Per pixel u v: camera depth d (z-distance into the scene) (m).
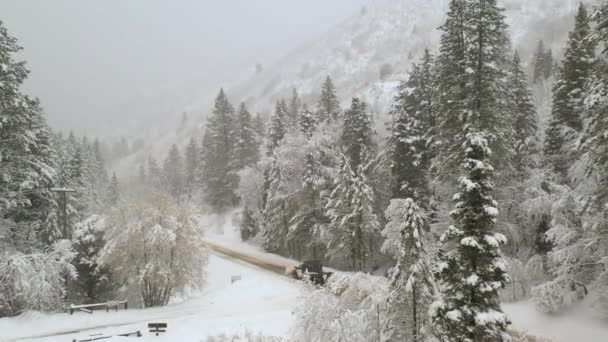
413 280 11.29
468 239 11.50
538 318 19.72
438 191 25.17
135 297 29.19
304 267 31.41
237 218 55.47
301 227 38.03
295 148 40.88
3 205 22.88
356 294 13.55
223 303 25.41
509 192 24.91
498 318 11.15
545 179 24.73
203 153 69.38
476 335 11.40
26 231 24.80
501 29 24.55
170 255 28.20
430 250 12.66
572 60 25.69
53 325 20.59
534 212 23.34
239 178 58.75
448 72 24.11
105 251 26.22
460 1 24.19
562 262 19.98
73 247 27.17
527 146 26.67
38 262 22.58
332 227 33.38
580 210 18.58
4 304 21.75
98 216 29.61
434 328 11.92
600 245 18.44
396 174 30.00
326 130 42.09
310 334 12.79
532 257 22.69
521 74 28.16
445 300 12.05
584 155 17.75
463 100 22.42
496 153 22.02
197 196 70.88
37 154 26.77
